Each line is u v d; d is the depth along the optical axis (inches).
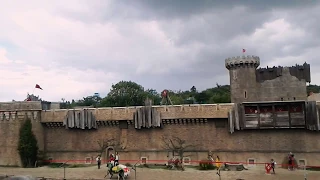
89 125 1948.8
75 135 1990.7
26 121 1934.1
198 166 1760.6
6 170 1743.4
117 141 1930.4
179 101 3703.3
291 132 1695.4
